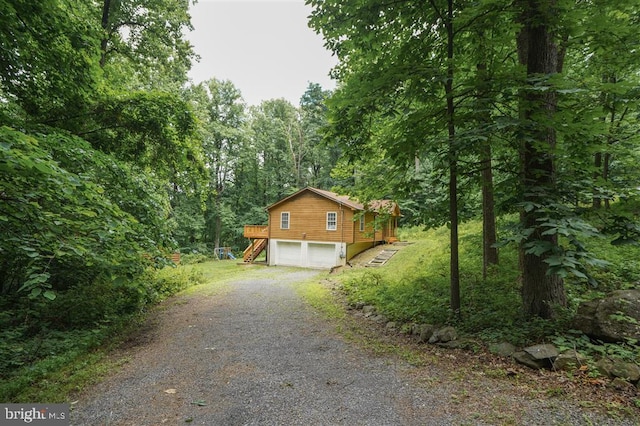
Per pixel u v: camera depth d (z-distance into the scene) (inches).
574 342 142.6
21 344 181.5
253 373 151.3
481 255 363.9
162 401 124.7
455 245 204.2
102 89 276.4
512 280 255.4
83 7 299.3
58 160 170.6
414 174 364.2
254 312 281.4
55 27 203.0
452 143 172.2
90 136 285.9
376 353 173.0
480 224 592.7
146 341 205.6
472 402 115.6
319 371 151.9
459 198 261.7
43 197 133.6
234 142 1158.3
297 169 1374.3
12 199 119.9
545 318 169.2
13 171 104.3
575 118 155.6
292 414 113.6
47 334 202.7
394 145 206.1
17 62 191.9
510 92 169.8
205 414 114.7
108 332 216.7
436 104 204.8
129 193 246.1
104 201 153.6
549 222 140.6
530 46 179.3
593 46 175.3
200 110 940.6
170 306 306.5
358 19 206.7
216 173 1155.9
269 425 106.7
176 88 629.3
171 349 188.9
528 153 174.2
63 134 209.5
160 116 291.6
